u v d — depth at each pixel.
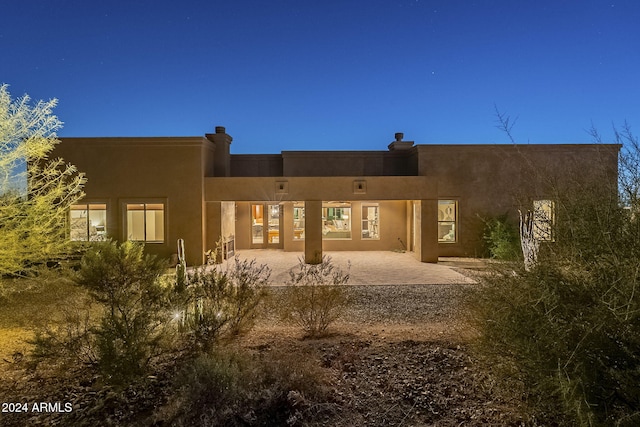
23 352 5.79
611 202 3.79
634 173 3.93
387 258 17.11
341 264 15.49
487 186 17.48
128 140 15.44
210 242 16.09
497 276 4.55
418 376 4.67
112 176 15.44
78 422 3.98
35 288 7.11
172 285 5.48
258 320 7.33
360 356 5.26
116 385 4.37
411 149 18.31
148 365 4.85
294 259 16.84
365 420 3.90
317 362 4.95
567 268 3.66
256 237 20.47
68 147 15.30
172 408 3.98
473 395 4.25
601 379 3.14
